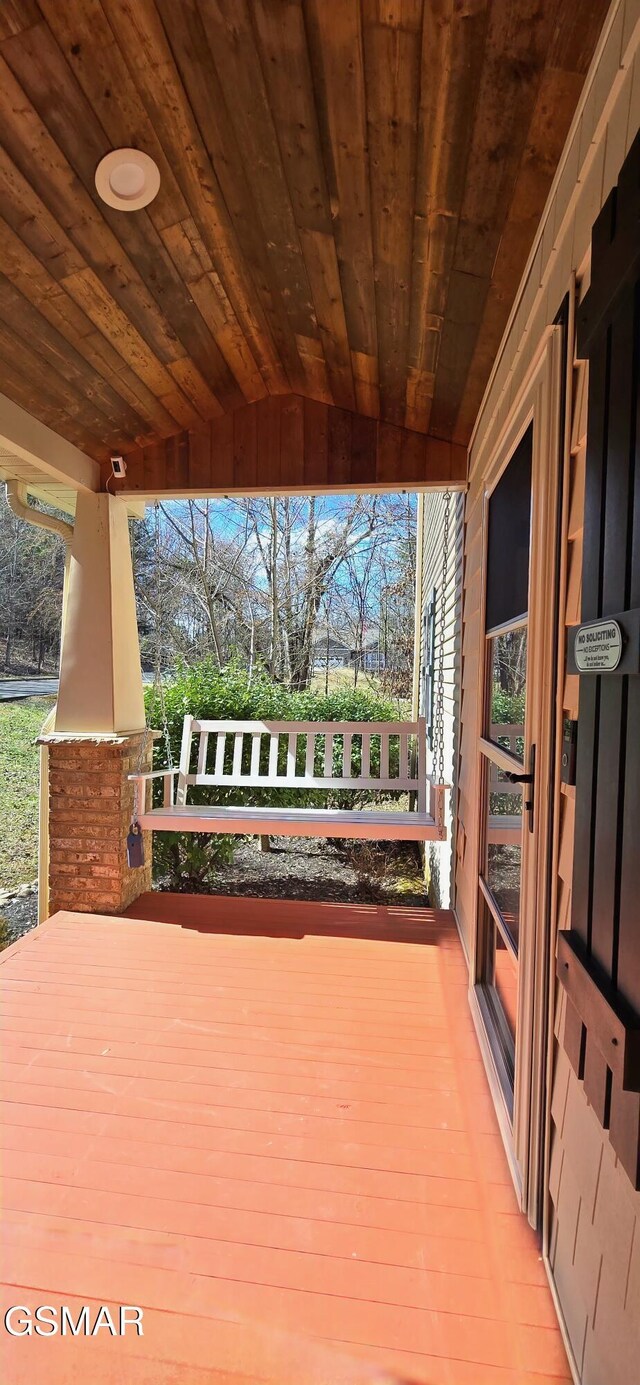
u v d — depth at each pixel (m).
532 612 1.58
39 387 2.76
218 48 1.57
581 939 1.11
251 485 3.45
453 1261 1.40
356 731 3.88
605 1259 1.03
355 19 1.35
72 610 3.50
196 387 3.13
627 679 0.92
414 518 10.75
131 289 2.40
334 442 3.38
